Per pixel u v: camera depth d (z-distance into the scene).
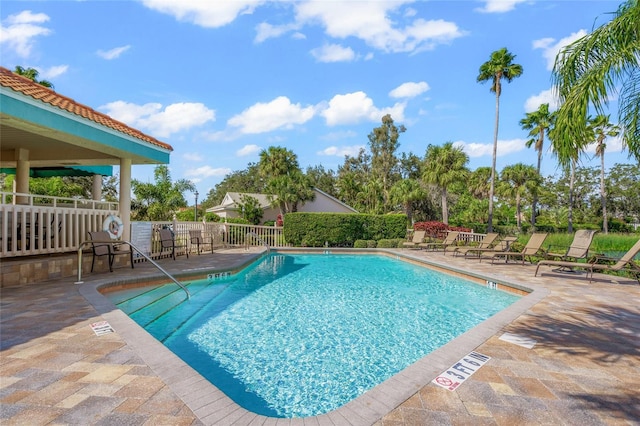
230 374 3.99
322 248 16.97
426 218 37.41
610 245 22.11
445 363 3.35
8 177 20.14
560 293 6.77
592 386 2.92
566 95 5.02
